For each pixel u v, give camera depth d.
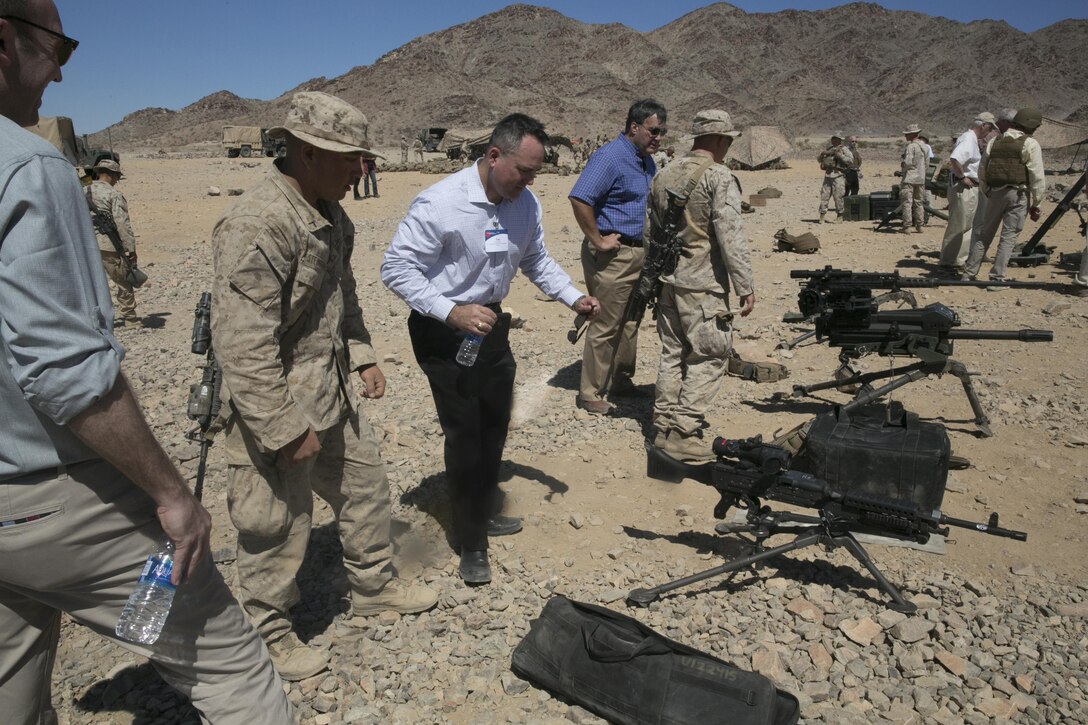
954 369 5.32
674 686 2.85
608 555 4.11
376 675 3.21
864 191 24.48
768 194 21.92
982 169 9.88
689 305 5.06
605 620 3.14
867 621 3.46
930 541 4.15
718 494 4.80
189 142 150.75
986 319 8.42
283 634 3.19
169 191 27.11
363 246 14.43
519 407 6.27
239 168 42.06
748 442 3.79
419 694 3.12
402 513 4.59
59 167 1.74
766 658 3.24
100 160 8.77
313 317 2.98
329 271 3.02
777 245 13.14
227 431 2.93
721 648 3.36
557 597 3.32
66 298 1.71
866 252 12.72
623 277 5.77
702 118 4.95
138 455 1.85
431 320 3.76
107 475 1.96
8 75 1.79
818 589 3.74
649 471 4.00
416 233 3.70
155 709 3.05
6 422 1.82
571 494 4.82
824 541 3.66
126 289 8.98
